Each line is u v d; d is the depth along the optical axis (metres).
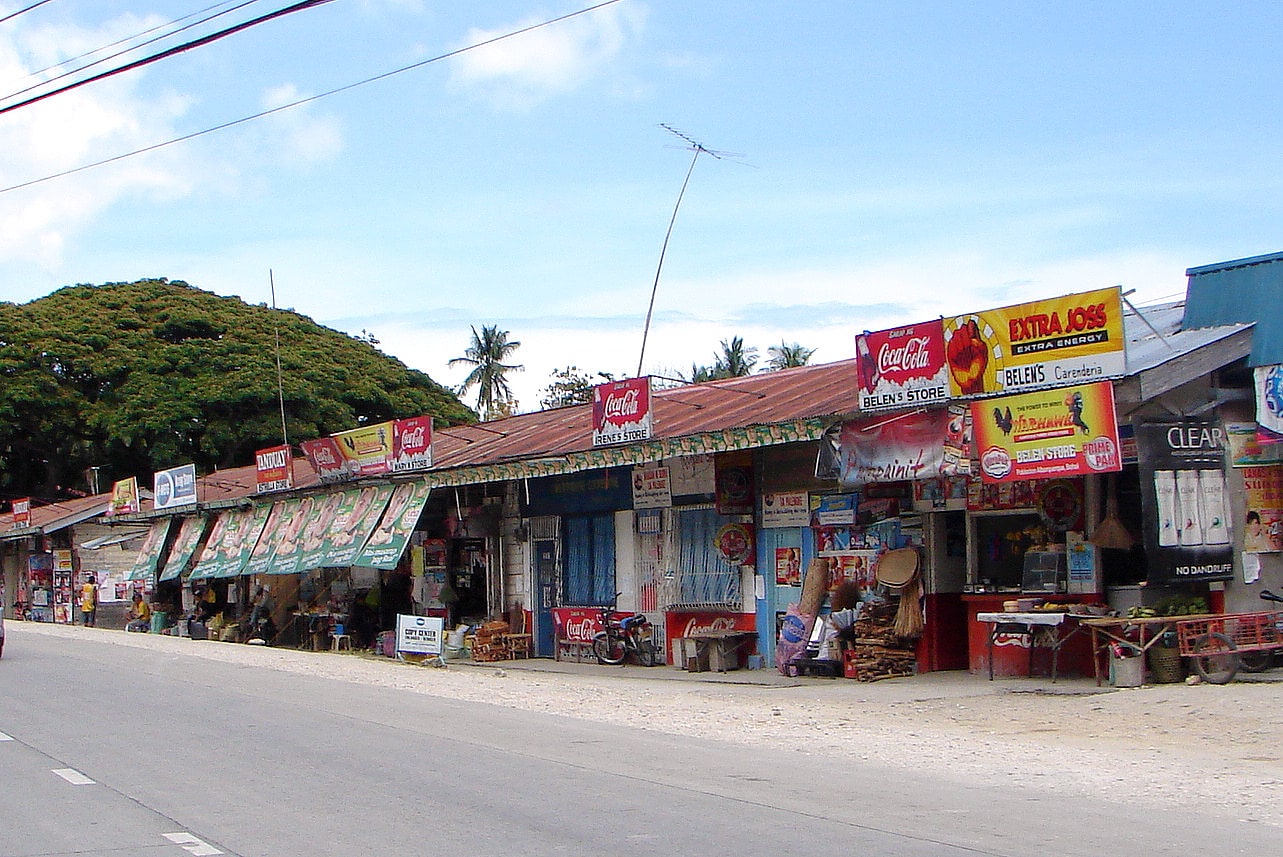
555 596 25.09
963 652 18.52
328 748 11.84
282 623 32.34
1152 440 14.94
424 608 28.45
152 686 17.58
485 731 13.23
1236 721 12.81
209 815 8.70
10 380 50.66
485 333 65.00
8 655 23.16
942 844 7.75
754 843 7.79
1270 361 15.98
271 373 51.16
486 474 23.28
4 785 9.83
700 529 21.89
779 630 20.23
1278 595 15.81
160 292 57.88
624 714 15.09
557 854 7.54
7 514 52.56
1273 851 7.61
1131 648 15.31
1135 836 8.02
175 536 37.03
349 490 28.19
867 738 12.84
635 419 19.80
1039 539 17.20
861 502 18.95
